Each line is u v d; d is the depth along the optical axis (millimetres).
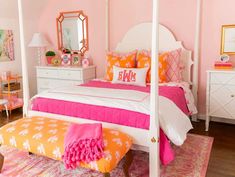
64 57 4527
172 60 3414
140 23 3873
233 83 3043
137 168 2326
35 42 4453
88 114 2371
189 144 2816
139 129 2131
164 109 2230
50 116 2574
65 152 1834
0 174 2223
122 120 2215
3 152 2664
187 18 3562
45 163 2428
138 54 3586
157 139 1995
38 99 2672
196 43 3498
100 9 4199
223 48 3414
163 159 2133
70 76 4184
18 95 4531
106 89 2820
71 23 4512
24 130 2150
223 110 3166
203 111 3686
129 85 3188
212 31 3451
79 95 2562
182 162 2404
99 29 4281
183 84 3248
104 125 2285
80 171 2271
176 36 3686
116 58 3633
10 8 4098
